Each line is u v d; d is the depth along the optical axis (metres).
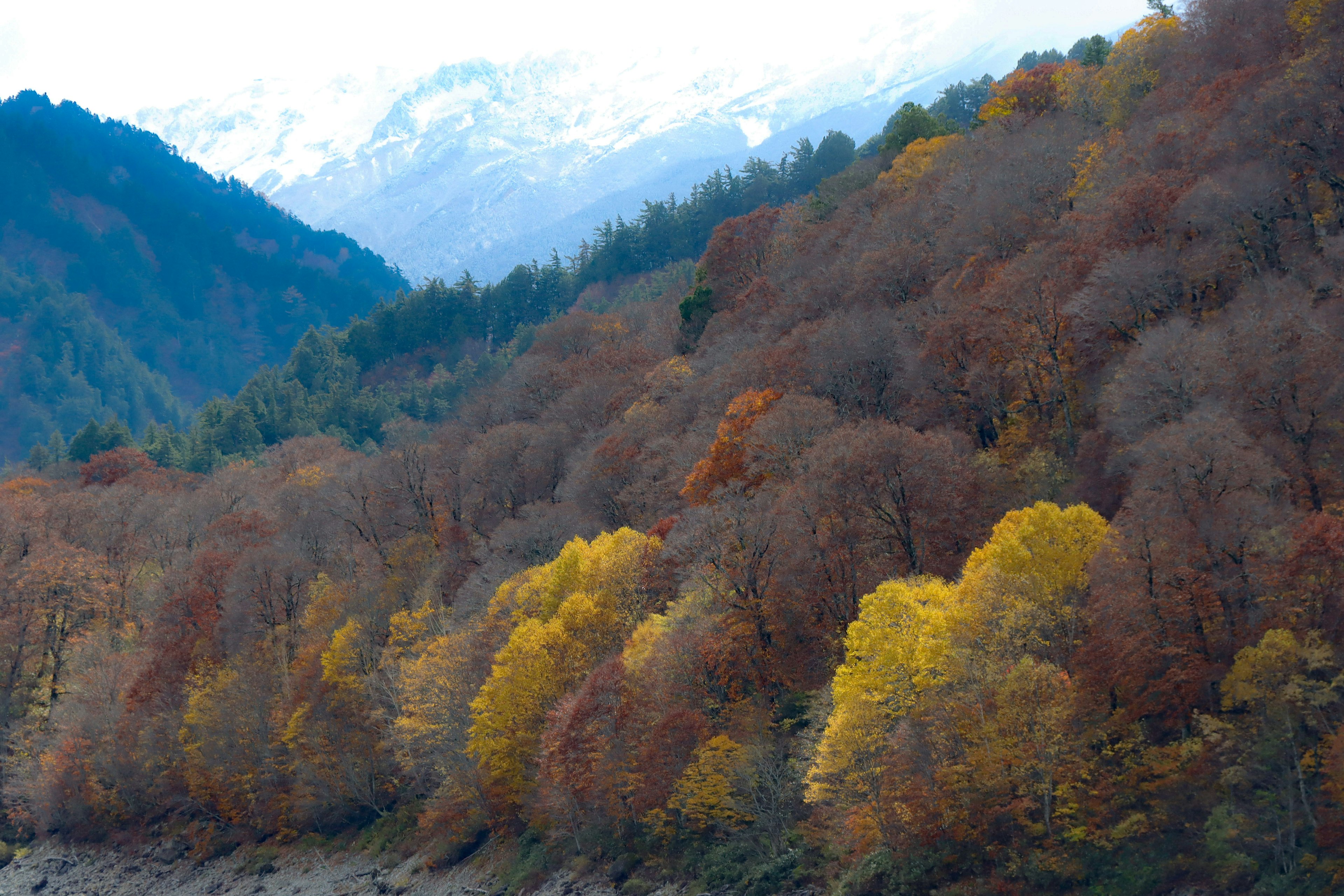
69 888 99.81
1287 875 41.69
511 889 71.06
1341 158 70.75
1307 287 64.81
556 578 82.88
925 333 85.44
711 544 71.12
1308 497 54.16
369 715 93.00
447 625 93.94
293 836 95.06
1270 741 43.97
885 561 67.69
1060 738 48.59
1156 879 44.97
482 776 80.12
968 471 70.50
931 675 53.28
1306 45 84.38
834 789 54.19
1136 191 77.06
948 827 51.09
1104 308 72.31
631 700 68.50
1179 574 48.50
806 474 71.44
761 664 67.44
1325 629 45.16
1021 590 53.25
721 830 63.44
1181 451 51.12
